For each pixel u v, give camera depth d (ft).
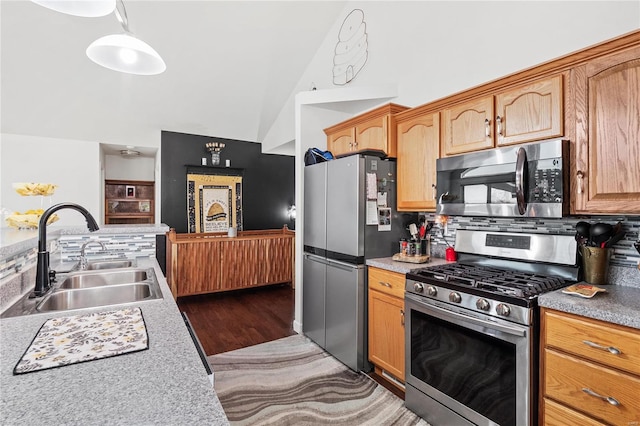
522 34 7.04
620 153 4.74
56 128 15.39
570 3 6.30
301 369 8.19
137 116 16.20
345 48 12.33
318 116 11.07
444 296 5.95
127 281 6.43
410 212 9.00
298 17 12.49
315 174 9.66
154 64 5.64
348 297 8.24
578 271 5.82
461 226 8.14
